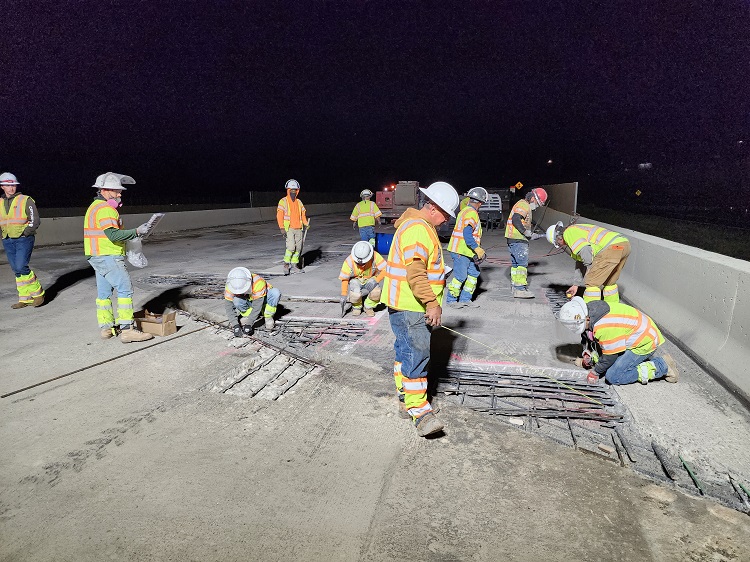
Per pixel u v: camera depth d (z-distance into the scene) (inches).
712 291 176.1
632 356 151.7
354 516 98.0
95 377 169.9
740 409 140.9
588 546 89.1
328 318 238.2
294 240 358.0
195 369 176.6
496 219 709.3
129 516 98.7
